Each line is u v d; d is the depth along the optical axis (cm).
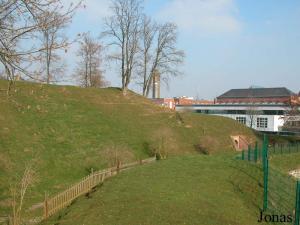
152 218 1413
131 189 1794
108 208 1533
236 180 2125
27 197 2198
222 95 11062
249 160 2772
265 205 1769
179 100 10062
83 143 3338
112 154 3145
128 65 5088
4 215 1875
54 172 2723
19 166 2603
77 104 4138
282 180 2341
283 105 8012
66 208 1667
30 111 3491
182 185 1911
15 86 930
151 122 4409
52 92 4162
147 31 5919
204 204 1642
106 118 4069
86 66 6019
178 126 4509
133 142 3741
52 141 3177
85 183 1953
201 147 4128
